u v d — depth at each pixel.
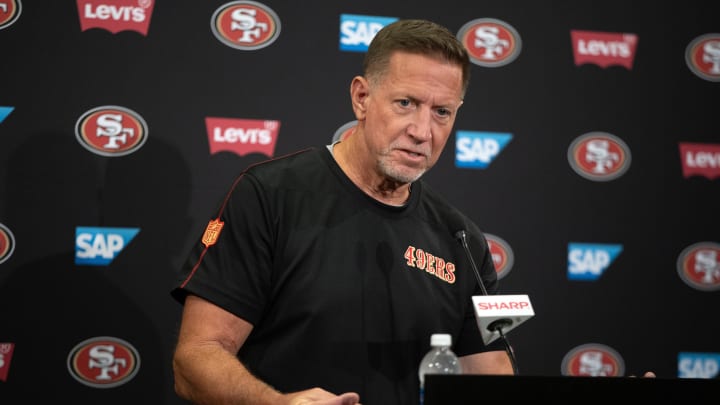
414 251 5.54
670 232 8.58
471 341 5.77
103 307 7.57
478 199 8.30
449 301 5.60
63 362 7.47
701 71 8.75
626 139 8.59
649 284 8.50
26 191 7.49
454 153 8.31
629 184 8.55
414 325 5.35
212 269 5.05
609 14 8.67
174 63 7.85
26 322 7.41
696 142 8.68
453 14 8.41
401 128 5.04
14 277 7.42
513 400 3.61
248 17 8.02
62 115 7.61
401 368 5.26
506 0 8.52
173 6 7.88
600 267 8.45
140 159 7.73
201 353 4.74
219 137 7.90
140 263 7.66
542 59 8.54
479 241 6.00
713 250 8.61
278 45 8.07
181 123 7.83
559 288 8.36
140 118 7.75
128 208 7.66
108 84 7.71
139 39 7.80
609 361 8.38
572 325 8.34
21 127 7.52
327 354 5.09
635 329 8.45
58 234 7.53
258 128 7.96
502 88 8.45
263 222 5.20
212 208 7.82
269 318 5.22
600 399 3.66
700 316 8.55
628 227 8.51
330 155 5.63
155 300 7.66
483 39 8.45
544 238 8.38
